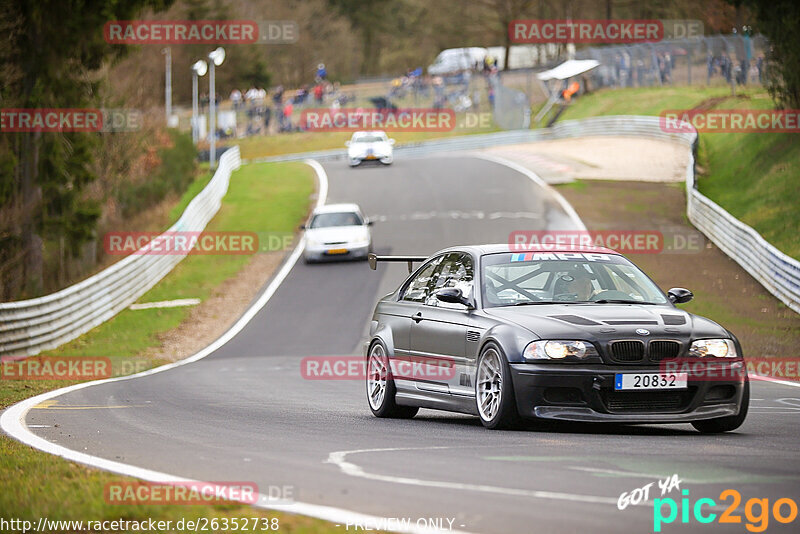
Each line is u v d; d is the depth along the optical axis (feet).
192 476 62.34
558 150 547.49
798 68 366.02
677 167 456.86
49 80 278.67
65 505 52.34
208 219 391.45
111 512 50.75
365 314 248.52
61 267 334.65
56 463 67.46
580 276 91.09
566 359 78.79
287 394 129.39
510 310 86.53
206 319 254.88
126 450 75.41
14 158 279.69
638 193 400.47
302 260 324.80
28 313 209.05
